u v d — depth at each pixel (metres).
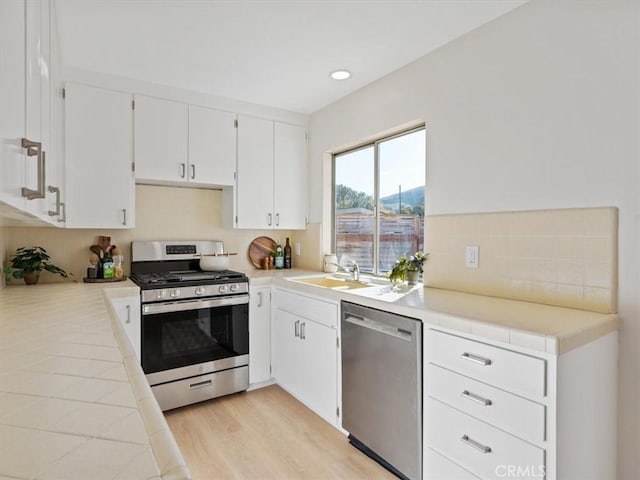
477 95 2.03
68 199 2.44
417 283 2.39
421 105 2.35
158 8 1.81
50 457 0.56
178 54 2.29
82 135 2.48
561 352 1.22
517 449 1.31
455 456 1.54
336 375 2.29
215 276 2.82
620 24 1.50
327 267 3.24
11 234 2.56
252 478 1.91
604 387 1.44
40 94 1.14
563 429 1.25
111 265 2.72
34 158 0.95
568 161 1.66
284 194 3.35
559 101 1.69
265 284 2.97
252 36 2.08
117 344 1.15
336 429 2.37
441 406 1.60
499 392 1.37
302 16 1.89
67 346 1.13
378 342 1.94
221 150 3.01
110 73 2.55
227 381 2.79
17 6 0.78
